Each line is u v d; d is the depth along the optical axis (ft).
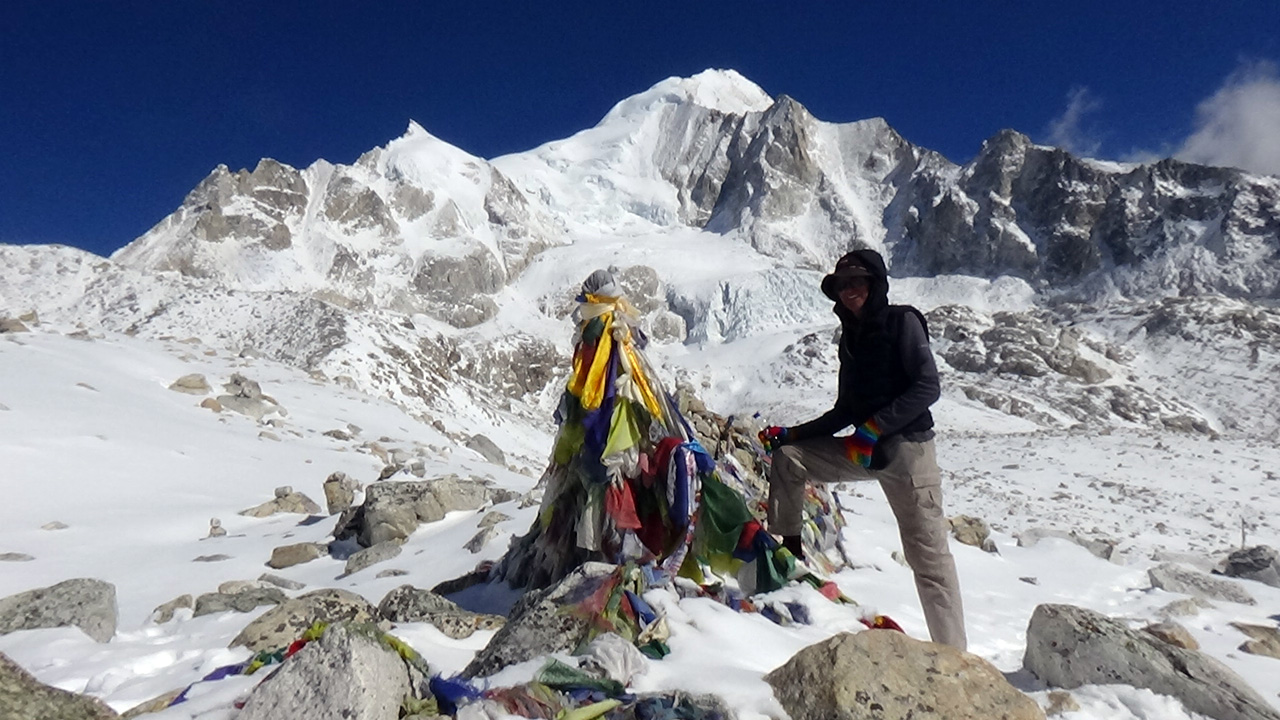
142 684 11.48
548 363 258.16
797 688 9.01
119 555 23.11
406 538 22.15
